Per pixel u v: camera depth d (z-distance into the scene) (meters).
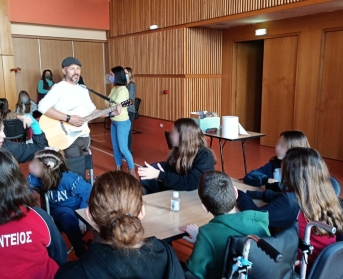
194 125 2.42
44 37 8.41
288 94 6.18
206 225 1.45
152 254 1.04
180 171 2.42
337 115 5.48
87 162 2.80
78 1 8.51
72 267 0.99
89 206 1.09
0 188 1.20
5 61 7.62
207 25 6.77
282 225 1.81
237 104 7.47
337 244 1.27
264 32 6.35
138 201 1.10
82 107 3.45
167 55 7.44
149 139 7.36
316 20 5.50
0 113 4.55
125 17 8.52
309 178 1.62
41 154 2.29
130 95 5.56
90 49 9.35
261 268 1.22
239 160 5.54
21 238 1.23
